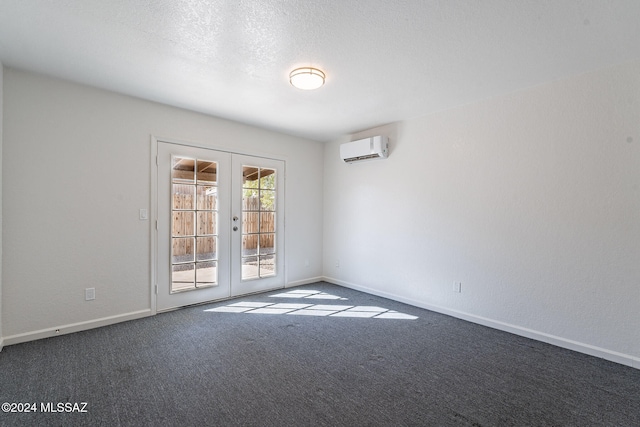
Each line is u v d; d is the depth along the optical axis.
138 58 2.34
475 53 2.22
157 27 1.95
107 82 2.77
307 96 3.05
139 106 3.17
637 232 2.27
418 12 1.77
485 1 1.67
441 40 2.06
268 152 4.29
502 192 2.98
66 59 2.36
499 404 1.85
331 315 3.39
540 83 2.71
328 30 1.96
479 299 3.16
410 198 3.78
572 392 1.97
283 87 2.85
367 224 4.31
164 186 3.36
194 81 2.73
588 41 2.04
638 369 2.25
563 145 2.61
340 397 1.90
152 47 2.19
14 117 2.52
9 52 2.27
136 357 2.37
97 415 1.70
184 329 2.94
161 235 3.36
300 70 2.47
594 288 2.46
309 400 1.86
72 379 2.05
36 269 2.63
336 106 3.34
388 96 3.05
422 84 2.76
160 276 3.37
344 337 2.81
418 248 3.70
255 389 1.97
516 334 2.89
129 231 3.13
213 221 3.79
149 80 2.72
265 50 2.21
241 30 1.97
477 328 3.04
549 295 2.70
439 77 2.62
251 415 1.72
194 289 3.65
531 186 2.79
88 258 2.89
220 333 2.86
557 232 2.65
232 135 3.90
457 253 3.33
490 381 2.09
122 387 1.97
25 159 2.57
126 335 2.78
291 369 2.23
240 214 4.04
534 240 2.78
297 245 4.70
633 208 2.29
